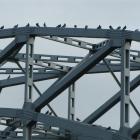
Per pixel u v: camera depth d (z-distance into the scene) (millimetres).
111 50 81812
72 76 85312
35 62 97250
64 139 89625
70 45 88000
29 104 87000
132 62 94125
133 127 78562
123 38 79688
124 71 79500
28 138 87000
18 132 99500
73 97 102438
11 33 88250
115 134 79438
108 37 80938
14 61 95000
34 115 86000
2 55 91688
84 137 82500
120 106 79438
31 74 87625
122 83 79500
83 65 84500
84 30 82688
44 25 85500
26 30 86688
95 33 81812
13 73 106062
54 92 86125
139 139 79125
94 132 81375
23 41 87062
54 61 98250
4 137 101188
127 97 79625
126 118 79500
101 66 98438
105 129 80562
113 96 97500
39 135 96312
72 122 83062
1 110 88750
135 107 88938
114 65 97688
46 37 86562
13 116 87625
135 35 79188
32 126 87188
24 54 95062
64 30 84062
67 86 86125
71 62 98812
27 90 87188
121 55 79812
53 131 89812
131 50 92375
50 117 84625
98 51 82938
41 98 86625
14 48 89625
